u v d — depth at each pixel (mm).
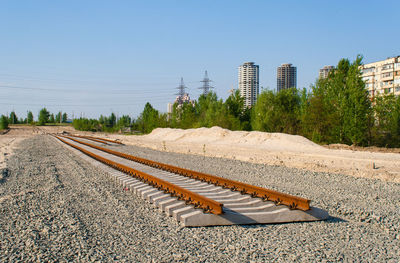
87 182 12742
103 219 7578
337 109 39531
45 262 5133
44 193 10820
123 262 5062
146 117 109500
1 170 17797
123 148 36250
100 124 172625
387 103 38531
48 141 54219
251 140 38875
